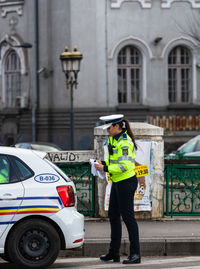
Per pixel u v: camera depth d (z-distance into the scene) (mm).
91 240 15438
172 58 49531
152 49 49000
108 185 18219
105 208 18250
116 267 13805
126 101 49219
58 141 49719
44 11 50281
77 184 18500
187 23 48719
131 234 14227
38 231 13281
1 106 53062
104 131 18062
